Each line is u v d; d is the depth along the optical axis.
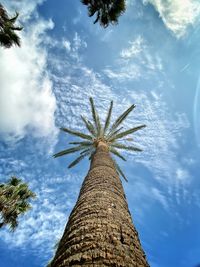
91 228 2.74
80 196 4.00
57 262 2.54
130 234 2.85
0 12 7.56
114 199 3.62
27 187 10.55
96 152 7.03
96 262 2.16
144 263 2.54
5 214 9.34
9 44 8.14
